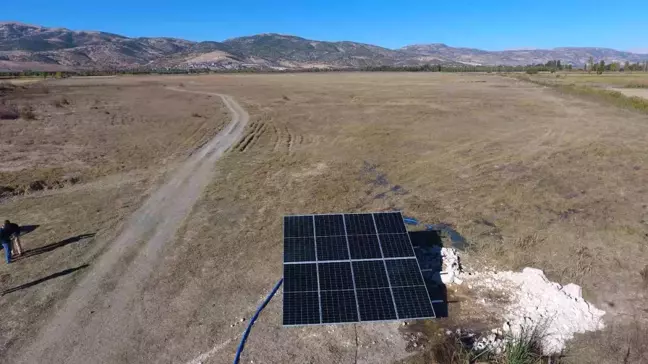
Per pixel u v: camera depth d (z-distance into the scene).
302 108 52.09
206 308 11.51
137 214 17.88
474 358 9.62
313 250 11.95
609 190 20.42
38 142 31.80
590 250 14.41
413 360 9.65
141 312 11.33
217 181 22.44
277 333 10.52
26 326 10.73
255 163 26.09
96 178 23.03
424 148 29.77
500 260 13.79
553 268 13.28
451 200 19.45
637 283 12.36
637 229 15.98
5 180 22.19
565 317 10.77
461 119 41.91
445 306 11.59
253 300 11.85
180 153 28.66
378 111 48.38
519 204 18.77
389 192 20.69
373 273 11.25
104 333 10.52
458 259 13.73
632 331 10.31
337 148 30.12
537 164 25.16
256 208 18.59
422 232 16.06
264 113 47.91
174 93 74.12
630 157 26.14
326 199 19.64
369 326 10.74
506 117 42.69
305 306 10.41
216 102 59.56
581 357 9.58
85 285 12.52
